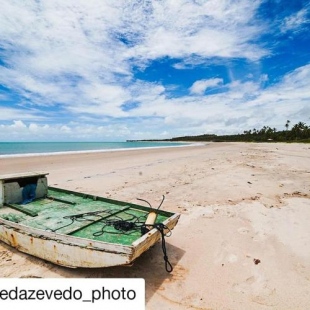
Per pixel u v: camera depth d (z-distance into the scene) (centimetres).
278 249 499
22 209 526
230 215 687
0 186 550
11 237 455
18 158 2275
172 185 1068
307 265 443
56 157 2436
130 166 1694
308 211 723
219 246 511
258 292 370
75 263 380
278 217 673
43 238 401
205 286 382
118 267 425
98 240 389
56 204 581
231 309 335
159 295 360
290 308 339
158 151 3762
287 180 1170
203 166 1697
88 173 1373
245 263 447
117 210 534
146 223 417
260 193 924
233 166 1681
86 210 538
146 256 467
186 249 498
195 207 759
